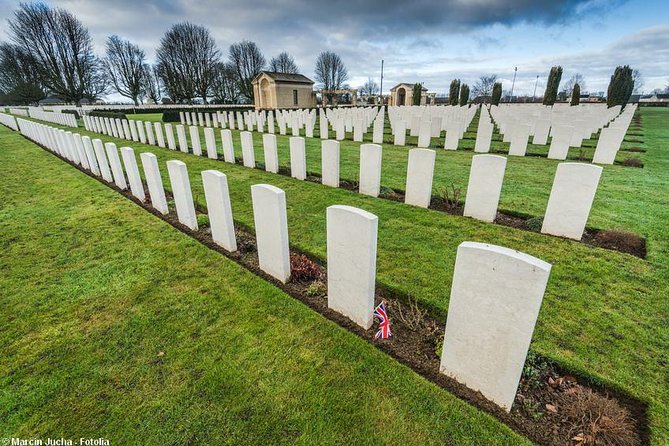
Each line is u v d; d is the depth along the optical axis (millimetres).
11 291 3939
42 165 11094
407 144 13820
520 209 6211
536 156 11008
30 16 47094
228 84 64062
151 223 5906
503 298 2139
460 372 2596
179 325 3291
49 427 2336
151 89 68188
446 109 24109
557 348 2914
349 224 2963
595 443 2137
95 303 3674
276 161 9297
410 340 3080
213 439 2236
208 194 4711
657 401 2426
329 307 3555
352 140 15219
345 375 2701
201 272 4250
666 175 8367
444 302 3551
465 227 5496
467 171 9078
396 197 7160
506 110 20500
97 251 4895
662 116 27641
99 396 2553
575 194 4840
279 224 3705
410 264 4336
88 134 19766
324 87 74062
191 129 12211
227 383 2641
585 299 3578
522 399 2465
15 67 51438
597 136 14781
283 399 2508
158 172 6000
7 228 5848
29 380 2699
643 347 2914
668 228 5270
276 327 3240
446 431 2260
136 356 2924
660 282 3855
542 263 1957
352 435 2250
